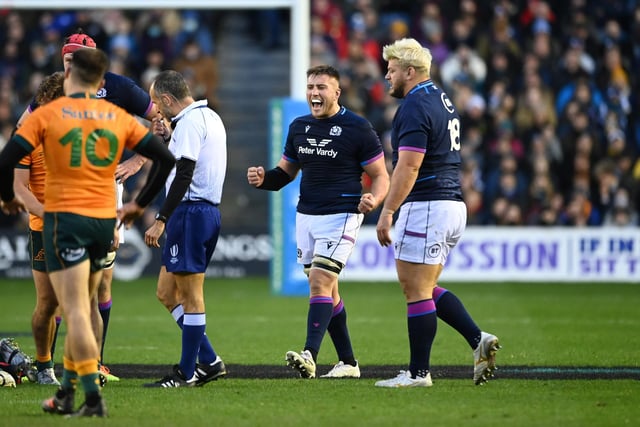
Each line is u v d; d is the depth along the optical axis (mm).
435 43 74688
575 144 68562
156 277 68250
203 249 26344
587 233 62562
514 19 75000
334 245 28250
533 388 26469
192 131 25797
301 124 28891
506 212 66625
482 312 48812
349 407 23531
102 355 31344
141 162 28422
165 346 36844
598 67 72375
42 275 26391
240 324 44094
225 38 84312
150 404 23906
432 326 26172
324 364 32250
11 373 27594
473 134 69688
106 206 21859
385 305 52688
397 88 26438
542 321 44812
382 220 25438
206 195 26469
